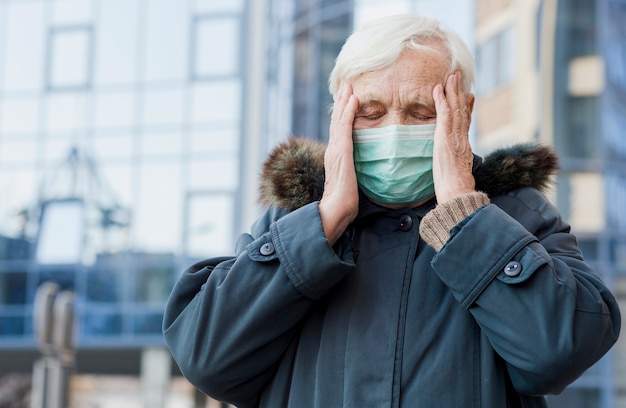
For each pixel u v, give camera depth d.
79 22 30.70
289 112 25.09
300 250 2.17
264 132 27.66
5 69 31.12
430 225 2.18
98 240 29.55
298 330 2.28
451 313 2.17
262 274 2.20
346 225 2.24
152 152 29.53
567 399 20.33
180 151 29.30
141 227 29.34
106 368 32.09
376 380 2.13
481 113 21.69
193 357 2.21
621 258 20.86
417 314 2.17
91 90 30.36
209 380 2.22
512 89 21.27
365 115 2.33
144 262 29.17
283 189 2.37
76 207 29.94
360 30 2.36
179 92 29.50
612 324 2.14
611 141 21.00
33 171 30.48
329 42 24.69
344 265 2.17
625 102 21.25
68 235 29.80
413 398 2.10
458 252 2.10
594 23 21.19
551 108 21.06
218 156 28.88
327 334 2.21
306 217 2.22
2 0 31.19
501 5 21.58
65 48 30.80
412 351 2.14
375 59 2.29
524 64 21.19
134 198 29.52
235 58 29.11
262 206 2.47
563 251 2.25
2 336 29.75
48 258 29.88
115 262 29.34
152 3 30.20
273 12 27.39
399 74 2.29
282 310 2.18
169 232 29.09
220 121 28.97
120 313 29.11
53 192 30.23
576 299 2.07
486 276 2.08
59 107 30.66
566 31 21.23
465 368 2.11
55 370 12.70
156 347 29.19
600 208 20.97
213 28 29.39
